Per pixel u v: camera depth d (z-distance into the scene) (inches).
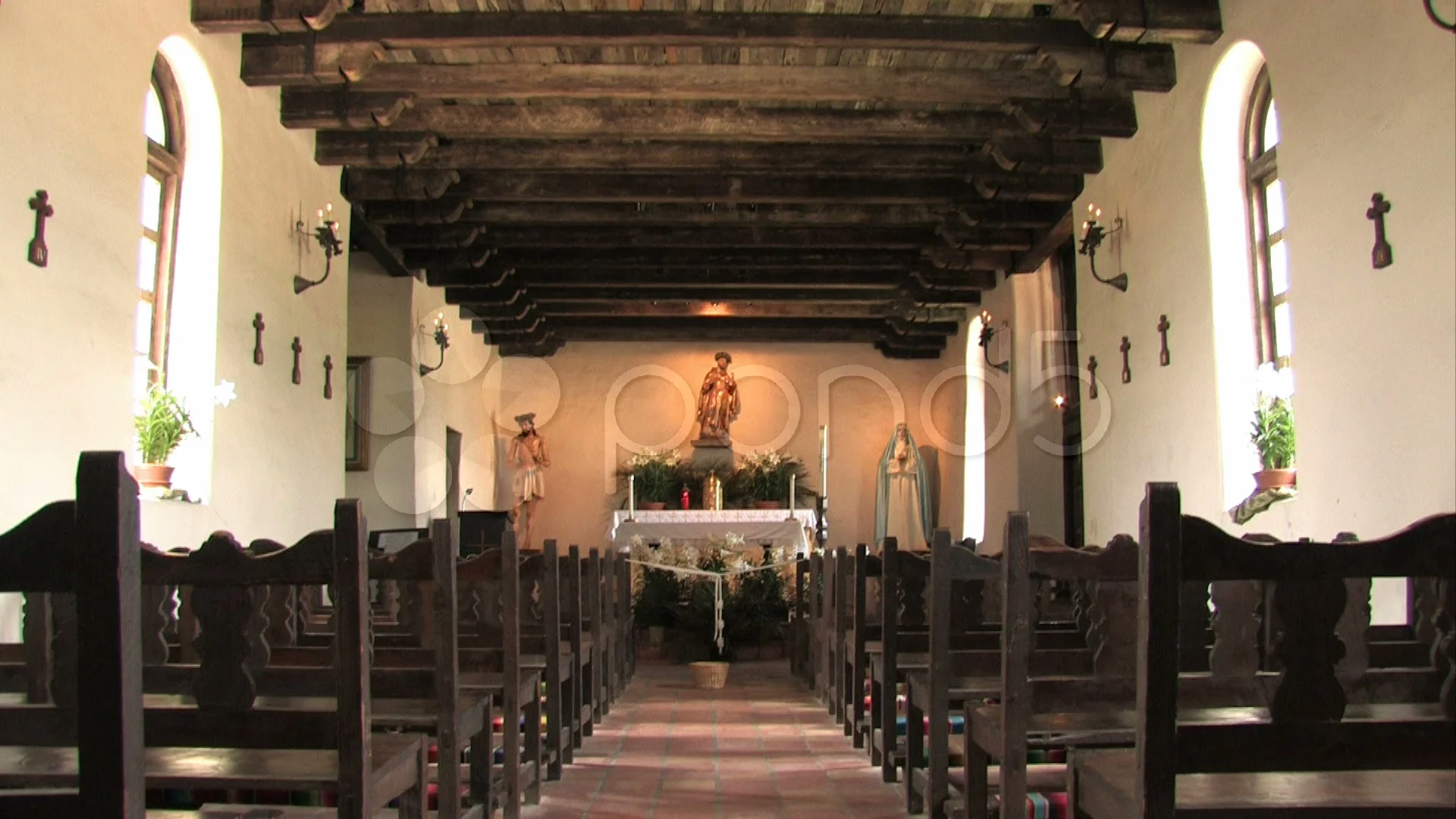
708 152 350.6
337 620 86.0
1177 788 87.4
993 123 325.4
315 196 326.0
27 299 184.7
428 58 303.3
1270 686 93.9
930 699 134.8
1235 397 259.3
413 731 142.9
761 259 471.5
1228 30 252.8
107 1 210.5
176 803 112.9
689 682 344.8
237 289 270.7
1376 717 88.3
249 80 273.1
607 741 233.3
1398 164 193.6
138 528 70.7
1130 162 310.2
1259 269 260.4
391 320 437.4
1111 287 325.4
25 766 90.9
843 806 171.3
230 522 264.2
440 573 116.2
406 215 377.1
